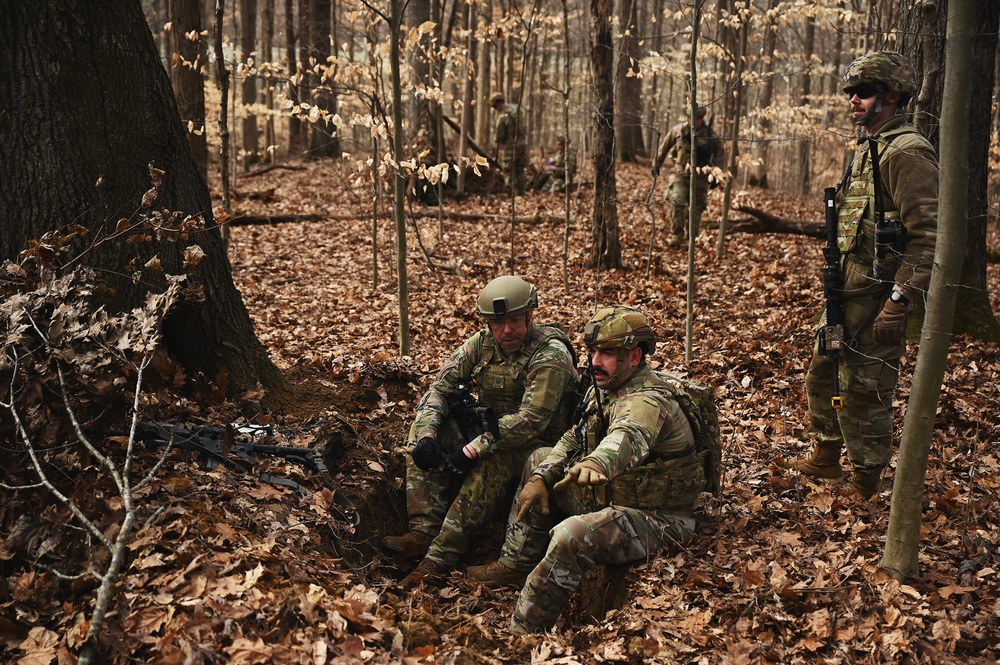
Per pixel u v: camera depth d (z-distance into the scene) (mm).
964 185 2684
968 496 3934
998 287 8688
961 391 5145
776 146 20375
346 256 10195
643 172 18234
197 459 3535
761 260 9461
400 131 5418
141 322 3176
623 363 3383
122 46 3824
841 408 3887
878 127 3662
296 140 20922
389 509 4164
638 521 3348
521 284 3900
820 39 20938
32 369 2996
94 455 2797
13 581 2697
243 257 10031
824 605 3027
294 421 4281
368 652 2580
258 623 2604
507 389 4039
